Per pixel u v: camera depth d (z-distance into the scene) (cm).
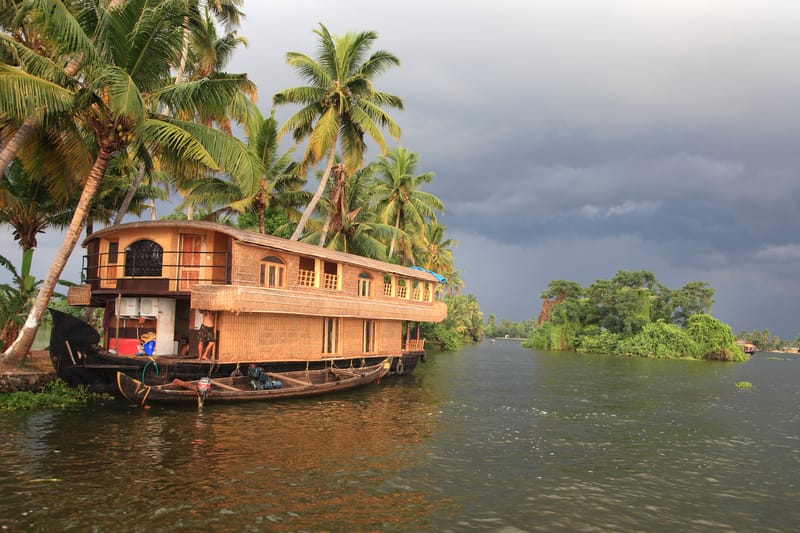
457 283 8588
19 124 1692
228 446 1247
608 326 7050
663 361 5512
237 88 1784
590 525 906
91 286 1967
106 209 2669
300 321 2127
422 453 1289
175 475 1032
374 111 2939
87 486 952
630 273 7350
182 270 1902
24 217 2166
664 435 1659
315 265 2200
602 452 1412
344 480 1060
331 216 3491
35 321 1745
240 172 1764
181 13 1630
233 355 1831
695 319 6419
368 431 1488
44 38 1603
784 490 1144
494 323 19688
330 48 2911
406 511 920
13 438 1231
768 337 13462
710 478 1213
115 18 1580
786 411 2225
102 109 1628
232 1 2583
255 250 1877
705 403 2394
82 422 1402
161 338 1912
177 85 1719
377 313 2527
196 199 2973
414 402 2052
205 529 805
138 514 846
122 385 1544
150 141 1688
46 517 820
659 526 923
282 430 1435
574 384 3009
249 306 1734
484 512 936
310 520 859
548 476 1168
